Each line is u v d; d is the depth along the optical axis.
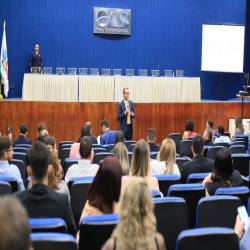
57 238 2.06
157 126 12.03
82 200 3.75
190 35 16.34
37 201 2.69
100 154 5.64
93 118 11.50
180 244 2.23
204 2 16.41
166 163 4.65
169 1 16.03
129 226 1.85
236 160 5.62
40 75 12.73
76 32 15.22
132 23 15.73
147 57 15.95
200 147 4.73
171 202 2.94
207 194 3.92
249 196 3.55
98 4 15.35
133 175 3.76
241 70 15.59
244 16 16.88
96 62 15.48
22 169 5.26
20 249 1.11
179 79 13.73
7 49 14.70
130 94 13.28
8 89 14.67
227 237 2.25
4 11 14.62
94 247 2.53
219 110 12.76
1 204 1.17
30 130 11.16
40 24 14.90
